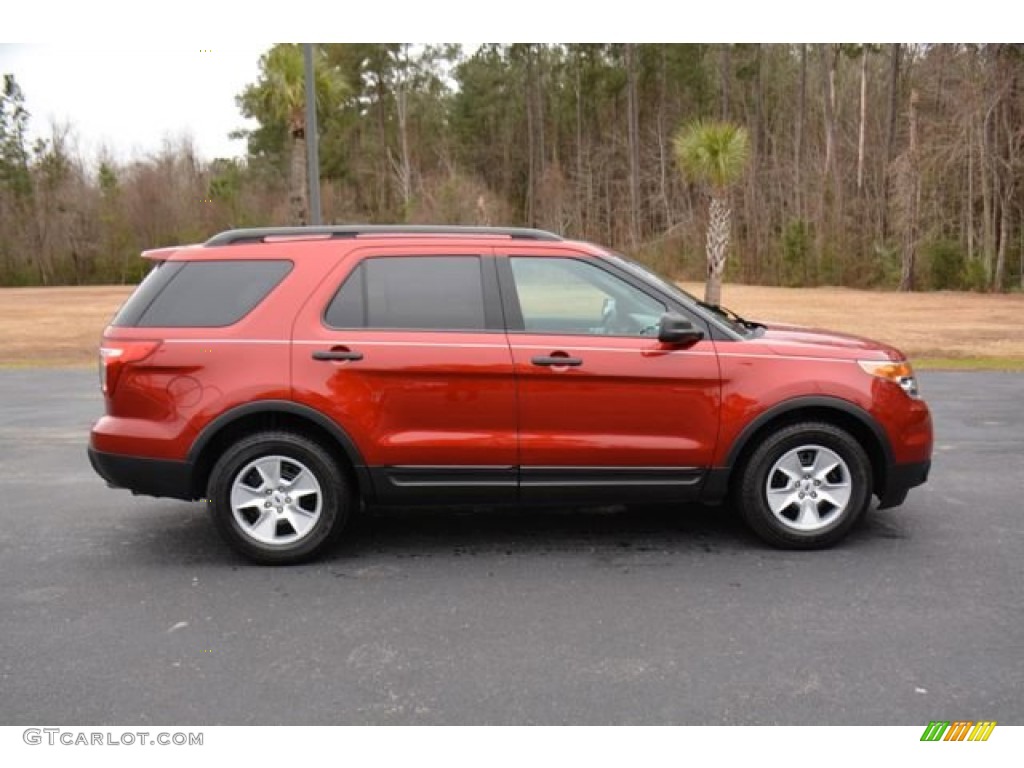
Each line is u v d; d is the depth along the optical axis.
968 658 3.64
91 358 16.23
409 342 4.71
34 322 26.19
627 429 4.80
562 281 4.89
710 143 19.25
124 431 4.71
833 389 4.82
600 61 64.81
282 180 62.84
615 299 4.93
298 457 4.76
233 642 3.85
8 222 63.75
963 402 9.98
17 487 6.57
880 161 51.12
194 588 4.50
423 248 4.86
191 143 66.81
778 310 28.92
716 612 4.12
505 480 4.81
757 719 3.19
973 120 39.84
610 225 63.88
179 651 3.76
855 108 56.94
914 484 5.03
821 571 4.66
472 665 3.62
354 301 4.78
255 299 4.77
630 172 63.12
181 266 4.83
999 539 5.17
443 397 4.72
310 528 4.81
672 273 53.91
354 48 63.47
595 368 4.73
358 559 4.93
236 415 4.66
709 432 4.81
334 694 3.39
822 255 47.44
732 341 4.86
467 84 67.12
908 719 3.19
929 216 42.50
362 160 65.62
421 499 4.84
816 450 4.93
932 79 42.34
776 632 3.90
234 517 4.77
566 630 3.95
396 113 67.06
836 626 3.96
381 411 4.71
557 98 67.06
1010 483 6.44
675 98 62.97
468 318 4.79
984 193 39.47
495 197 59.22
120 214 64.12
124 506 6.05
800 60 57.94
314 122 12.73
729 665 3.59
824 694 3.36
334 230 4.93
